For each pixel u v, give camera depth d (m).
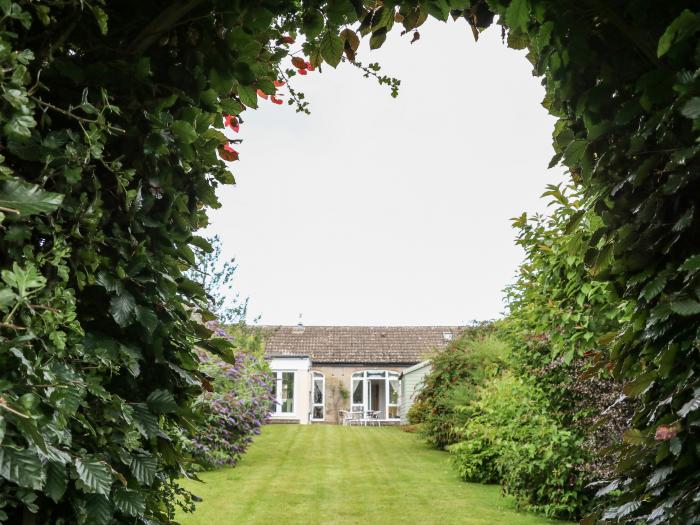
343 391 24.73
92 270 1.45
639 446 2.04
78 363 1.42
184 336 1.85
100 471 1.30
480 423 8.31
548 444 5.72
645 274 1.97
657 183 1.99
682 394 1.85
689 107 1.56
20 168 1.36
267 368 11.04
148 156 1.67
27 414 1.07
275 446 11.95
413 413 13.01
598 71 1.98
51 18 1.37
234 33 1.79
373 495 6.93
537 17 1.87
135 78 1.57
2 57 1.12
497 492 7.19
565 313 4.66
